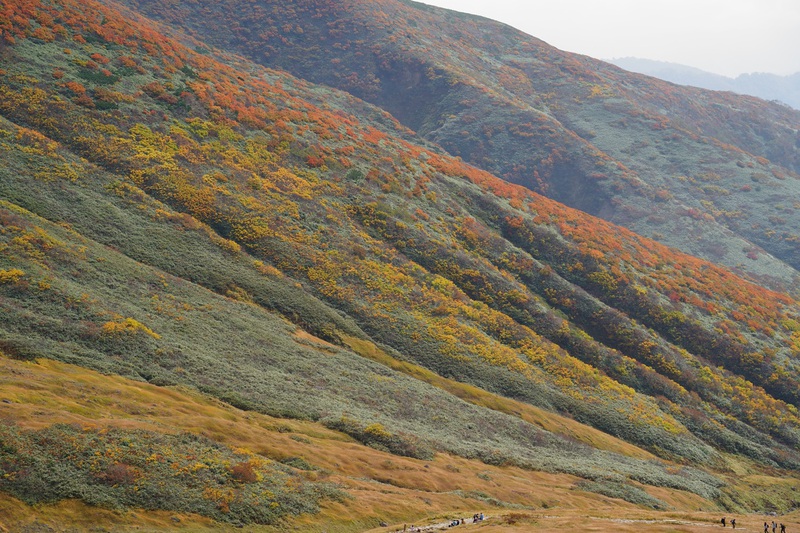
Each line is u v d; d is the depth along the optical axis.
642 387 107.81
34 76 108.31
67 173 92.19
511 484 62.09
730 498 80.56
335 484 48.72
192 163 107.75
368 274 104.06
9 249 69.25
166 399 54.72
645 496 68.38
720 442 100.12
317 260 101.38
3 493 33.97
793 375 119.50
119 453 40.53
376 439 63.28
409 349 92.75
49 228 78.31
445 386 87.50
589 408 95.50
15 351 53.66
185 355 65.50
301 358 77.38
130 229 88.31
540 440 80.12
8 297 62.38
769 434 106.25
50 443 38.88
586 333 117.38
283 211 108.19
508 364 97.69
